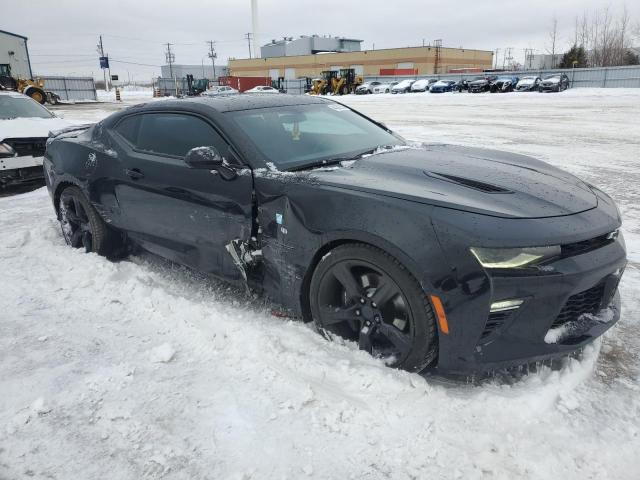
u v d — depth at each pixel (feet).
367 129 12.06
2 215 18.52
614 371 8.17
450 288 6.92
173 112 11.28
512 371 8.00
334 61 244.22
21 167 21.53
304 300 8.98
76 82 174.60
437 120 51.78
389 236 7.30
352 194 7.96
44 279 12.14
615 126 43.32
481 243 6.82
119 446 6.76
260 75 271.69
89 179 12.75
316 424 7.04
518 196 7.94
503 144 32.58
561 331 7.52
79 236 13.99
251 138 9.87
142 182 11.28
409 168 9.12
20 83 110.83
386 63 231.30
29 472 6.38
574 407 7.26
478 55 256.11
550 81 112.27
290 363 8.21
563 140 34.53
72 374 8.33
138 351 8.99
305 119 11.34
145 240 11.88
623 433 6.76
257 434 6.89
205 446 6.72
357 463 6.38
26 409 7.49
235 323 9.43
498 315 7.03
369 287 8.06
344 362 7.95
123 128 12.54
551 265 6.98
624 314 10.07
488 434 6.70
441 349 7.24
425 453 6.47
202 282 11.71
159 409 7.42
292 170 9.27
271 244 9.01
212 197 9.78
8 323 10.08
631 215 16.97
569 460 6.30
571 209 7.80
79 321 10.14
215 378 8.12
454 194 7.79
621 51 199.82
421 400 7.29
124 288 11.29
